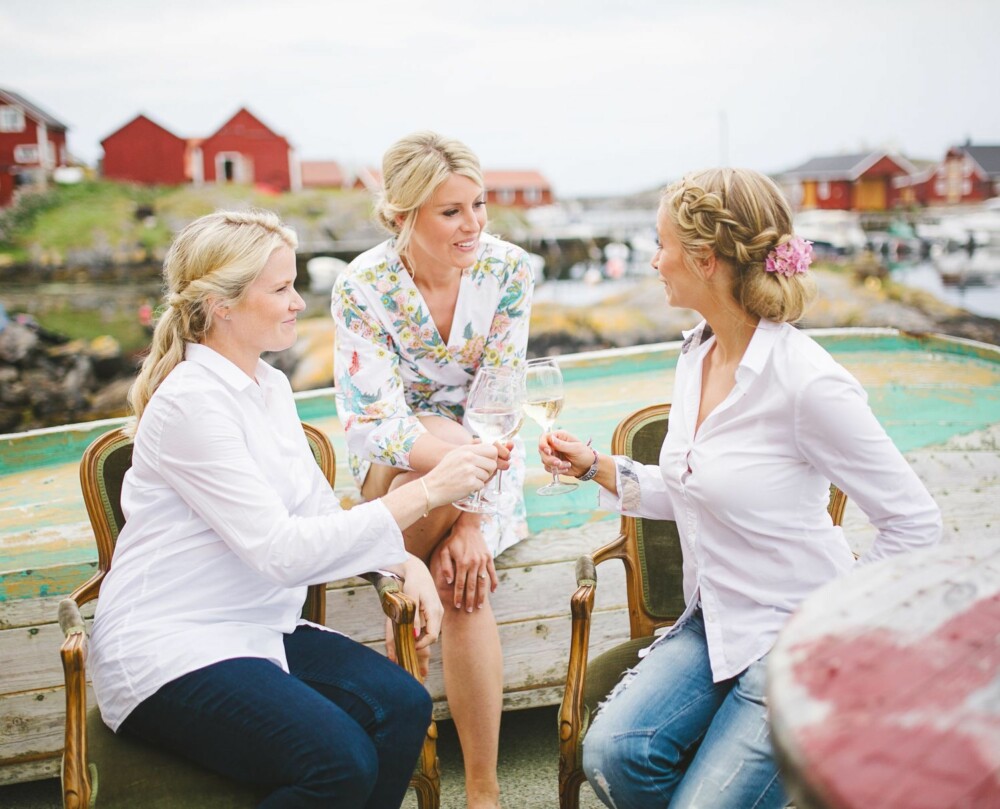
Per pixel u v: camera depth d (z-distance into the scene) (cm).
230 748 163
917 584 120
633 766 167
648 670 182
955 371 333
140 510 179
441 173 215
